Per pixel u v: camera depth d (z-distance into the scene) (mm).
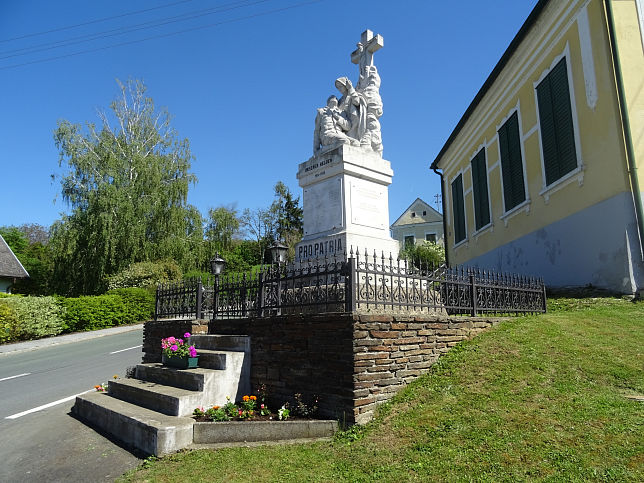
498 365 6312
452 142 26328
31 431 7453
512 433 4754
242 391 7211
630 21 12547
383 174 11188
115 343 19281
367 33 12398
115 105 36781
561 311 10664
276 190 57344
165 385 7621
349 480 4461
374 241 10328
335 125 11578
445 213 28953
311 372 6258
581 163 13531
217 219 42219
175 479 4859
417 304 6969
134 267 30469
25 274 36469
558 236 15070
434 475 4301
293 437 5715
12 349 18797
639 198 11711
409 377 6297
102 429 7195
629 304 10352
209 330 8883
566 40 14367
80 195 32406
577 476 3973
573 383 5703
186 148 37531
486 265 21750
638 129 12039
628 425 4648
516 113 18312
